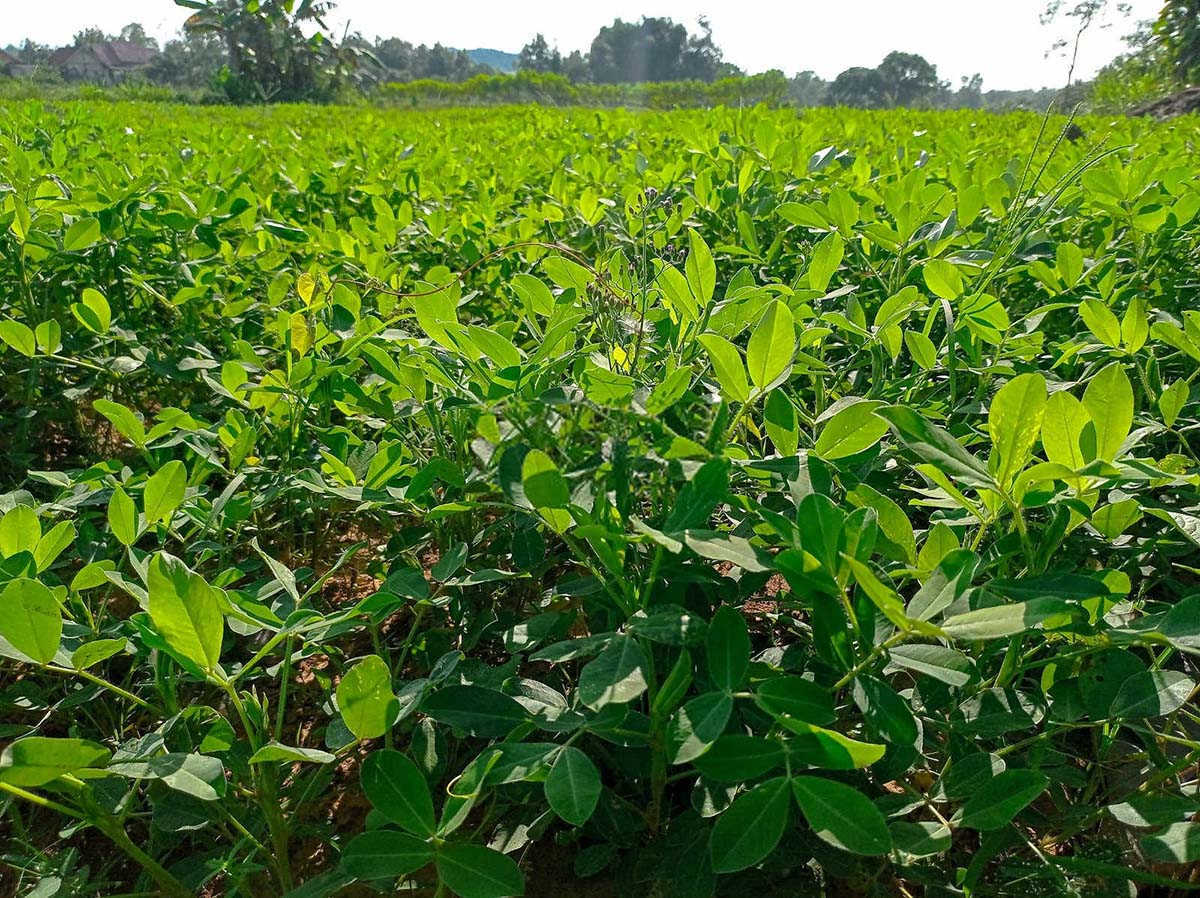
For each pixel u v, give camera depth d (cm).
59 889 164
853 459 170
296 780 188
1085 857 155
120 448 347
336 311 263
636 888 161
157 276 326
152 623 142
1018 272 289
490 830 179
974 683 164
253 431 223
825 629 132
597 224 360
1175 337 203
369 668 132
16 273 312
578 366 192
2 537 164
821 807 118
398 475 198
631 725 153
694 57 10788
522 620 220
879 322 222
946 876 154
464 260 357
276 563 186
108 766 143
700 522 137
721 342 153
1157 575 218
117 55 8325
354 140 664
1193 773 182
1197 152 546
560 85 3262
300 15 3512
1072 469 139
